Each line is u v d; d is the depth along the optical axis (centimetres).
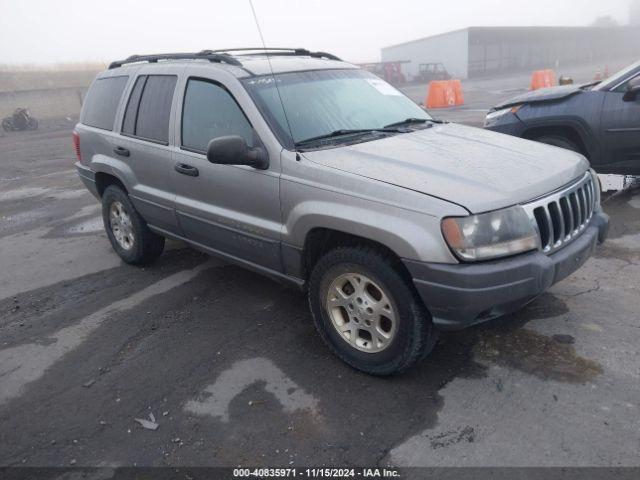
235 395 326
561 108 618
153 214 468
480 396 308
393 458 269
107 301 468
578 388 308
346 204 310
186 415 312
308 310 424
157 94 449
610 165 606
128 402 327
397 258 302
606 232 363
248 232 376
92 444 294
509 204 287
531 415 290
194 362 365
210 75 400
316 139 361
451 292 279
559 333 363
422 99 2425
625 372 318
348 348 338
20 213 800
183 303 452
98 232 670
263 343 382
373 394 318
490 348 352
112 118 504
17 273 554
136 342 396
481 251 278
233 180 374
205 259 544
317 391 324
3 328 435
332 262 327
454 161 327
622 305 392
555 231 311
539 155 354
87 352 388
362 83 438
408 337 305
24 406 331
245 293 461
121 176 486
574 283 431
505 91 2484
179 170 416
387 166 319
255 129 360
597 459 258
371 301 321
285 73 402
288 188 339
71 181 1009
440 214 277
